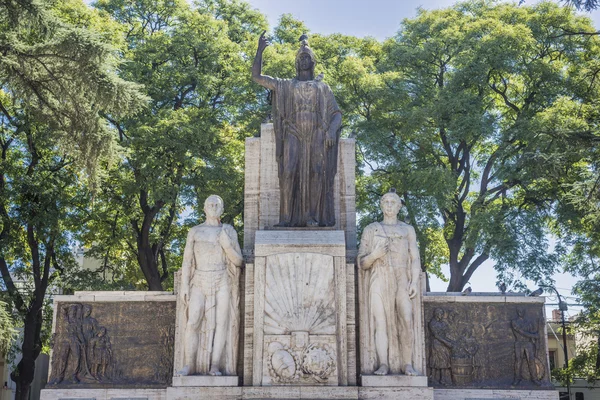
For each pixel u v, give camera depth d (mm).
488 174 28172
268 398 12625
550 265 26000
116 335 13898
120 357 13812
